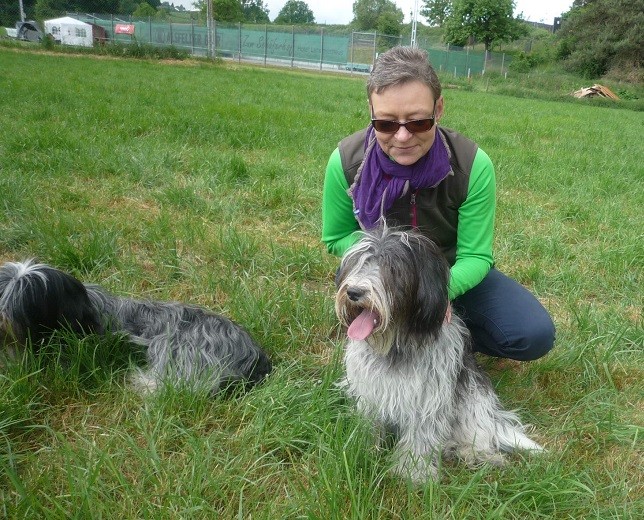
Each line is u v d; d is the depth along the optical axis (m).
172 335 3.63
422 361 2.91
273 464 2.90
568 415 3.48
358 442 2.89
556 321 4.65
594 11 51.31
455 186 3.17
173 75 23.44
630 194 8.53
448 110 19.00
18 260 4.88
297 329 4.18
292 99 17.80
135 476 2.81
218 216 6.34
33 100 12.39
